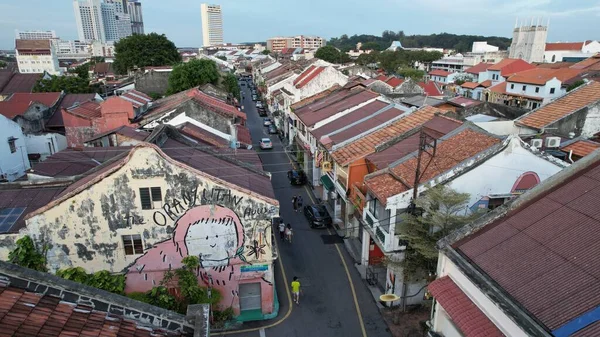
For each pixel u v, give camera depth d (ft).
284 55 501.97
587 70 225.56
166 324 25.30
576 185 41.45
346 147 89.25
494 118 107.45
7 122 100.78
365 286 73.05
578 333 27.68
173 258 59.36
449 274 41.11
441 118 83.10
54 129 140.56
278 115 196.34
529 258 35.65
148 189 55.36
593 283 30.60
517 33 394.32
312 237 91.45
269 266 62.23
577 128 91.66
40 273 23.12
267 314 64.39
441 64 424.05
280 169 138.31
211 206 57.52
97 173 61.98
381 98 116.26
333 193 98.22
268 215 59.21
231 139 102.27
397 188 64.59
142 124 105.09
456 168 59.72
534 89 221.25
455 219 51.78
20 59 352.08
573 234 35.83
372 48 593.42
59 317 21.99
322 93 161.99
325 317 64.54
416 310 65.87
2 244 54.75
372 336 60.08
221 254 60.29
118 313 24.35
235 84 208.54
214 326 60.85
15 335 19.61
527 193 43.29
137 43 253.03
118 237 57.00
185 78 170.19
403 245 63.41
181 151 69.92
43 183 67.92
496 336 32.94
